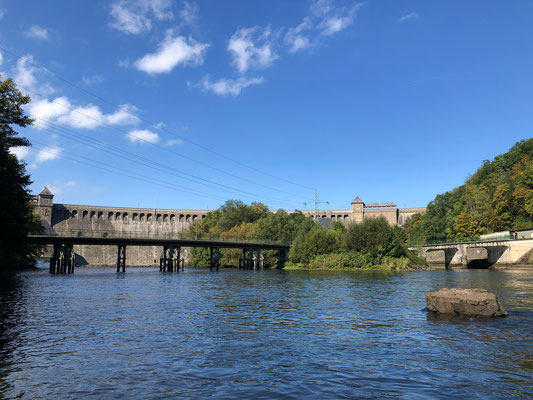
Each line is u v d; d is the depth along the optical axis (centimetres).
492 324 1697
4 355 1221
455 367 1082
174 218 19062
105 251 17275
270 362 1148
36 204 16212
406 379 984
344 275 6019
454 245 9831
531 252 7781
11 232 5025
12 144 4572
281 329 1655
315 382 966
